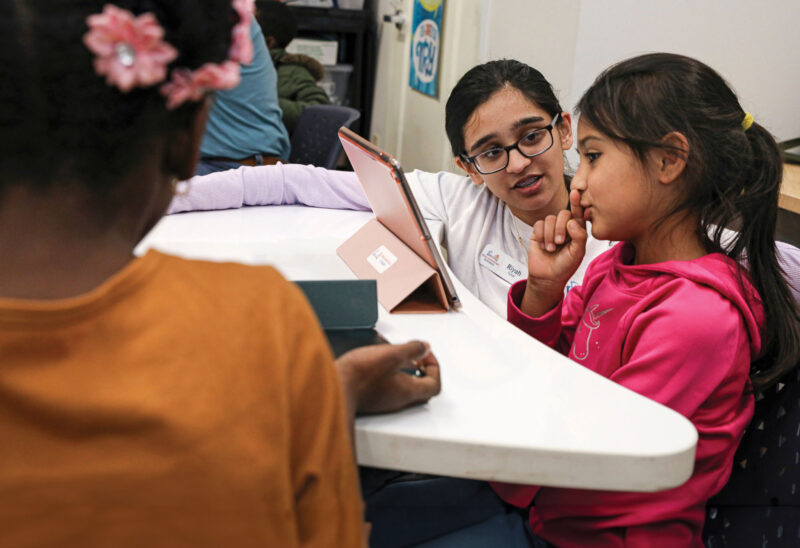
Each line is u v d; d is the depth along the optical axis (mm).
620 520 898
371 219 1322
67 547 420
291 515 471
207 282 485
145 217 493
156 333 442
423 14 3648
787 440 949
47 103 410
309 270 1169
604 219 969
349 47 4816
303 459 486
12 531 414
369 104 4828
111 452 419
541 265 1083
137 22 417
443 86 3432
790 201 1920
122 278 448
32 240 432
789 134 2664
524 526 1029
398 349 743
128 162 447
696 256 975
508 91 1314
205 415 432
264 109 2801
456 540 997
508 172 1330
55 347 421
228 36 482
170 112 459
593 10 2539
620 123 926
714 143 920
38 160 420
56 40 403
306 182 1521
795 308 982
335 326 913
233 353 456
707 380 880
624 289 987
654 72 939
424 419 751
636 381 891
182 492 427
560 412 775
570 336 1183
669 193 943
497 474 725
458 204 1497
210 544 438
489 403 789
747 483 1004
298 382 480
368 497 1004
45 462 413
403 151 4148
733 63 2596
